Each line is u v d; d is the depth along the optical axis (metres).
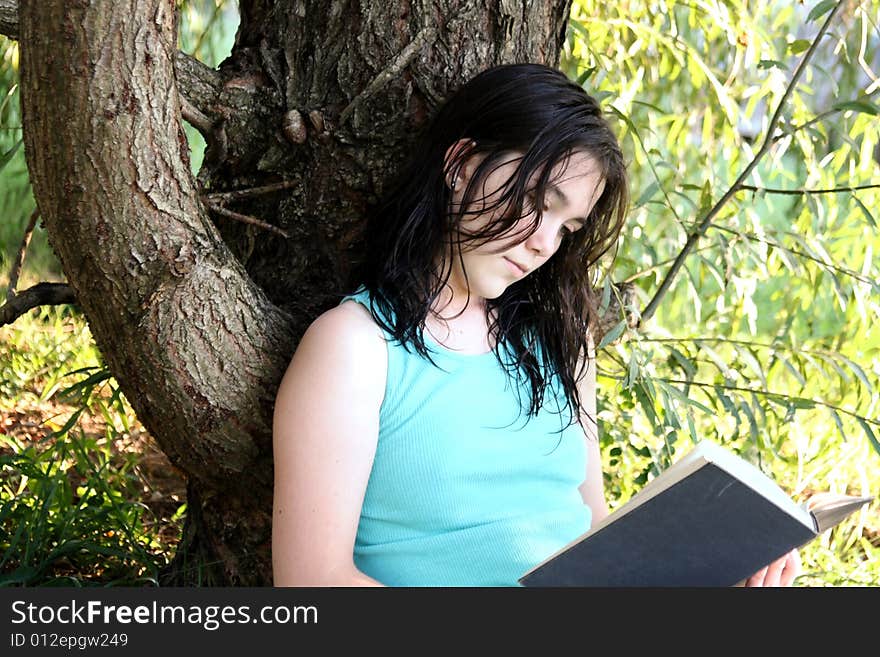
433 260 2.24
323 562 2.03
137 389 2.28
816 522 2.02
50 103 1.97
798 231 3.97
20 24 1.95
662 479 1.95
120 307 2.17
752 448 3.66
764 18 4.90
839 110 3.19
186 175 2.15
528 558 2.21
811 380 4.11
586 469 2.58
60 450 3.38
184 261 2.16
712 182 4.32
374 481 2.19
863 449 4.01
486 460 2.22
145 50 2.00
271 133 2.51
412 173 2.26
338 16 2.46
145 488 3.86
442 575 2.19
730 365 3.95
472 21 2.43
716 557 1.93
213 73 2.48
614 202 2.35
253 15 2.63
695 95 4.58
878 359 3.88
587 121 2.15
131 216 2.08
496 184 2.15
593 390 2.60
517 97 2.14
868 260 3.91
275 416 2.12
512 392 2.30
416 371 2.19
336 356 2.11
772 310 5.59
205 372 2.24
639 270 3.96
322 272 2.54
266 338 2.31
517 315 2.38
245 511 2.56
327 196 2.50
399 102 2.43
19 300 2.43
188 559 2.80
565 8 2.65
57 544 2.98
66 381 4.65
